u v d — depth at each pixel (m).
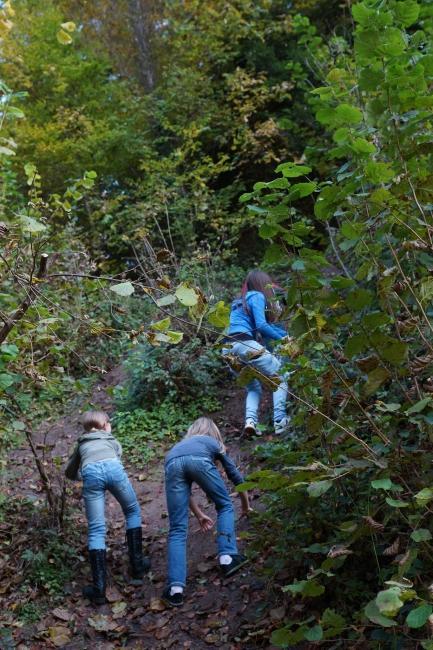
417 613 2.49
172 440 7.47
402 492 3.39
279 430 5.62
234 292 9.73
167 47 16.41
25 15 15.71
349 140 3.37
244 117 12.68
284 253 3.51
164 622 4.64
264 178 14.52
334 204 3.39
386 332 3.68
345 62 5.87
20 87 14.80
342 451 3.69
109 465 5.22
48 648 4.51
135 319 8.05
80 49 16.72
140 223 10.99
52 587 5.03
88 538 5.15
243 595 4.66
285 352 3.40
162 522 6.02
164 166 12.29
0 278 4.05
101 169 14.57
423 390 3.36
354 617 3.42
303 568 4.28
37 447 5.61
